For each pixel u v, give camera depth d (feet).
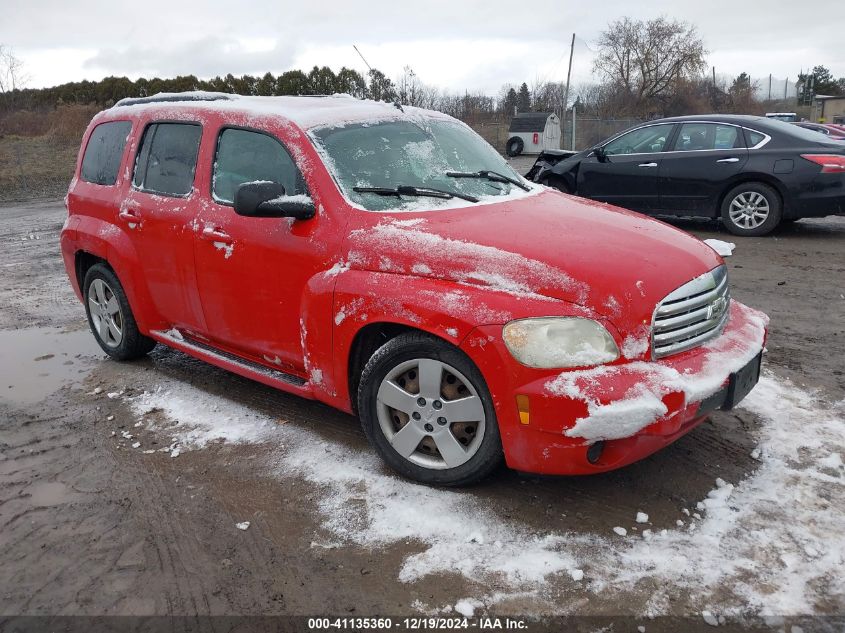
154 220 14.20
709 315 10.39
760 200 29.22
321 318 11.15
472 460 10.20
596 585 8.60
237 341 13.32
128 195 15.11
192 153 13.92
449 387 10.27
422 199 12.05
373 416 11.02
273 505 10.53
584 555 9.14
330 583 8.82
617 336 9.30
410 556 9.25
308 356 11.60
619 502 10.27
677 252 10.66
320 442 12.43
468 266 9.96
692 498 10.32
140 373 16.25
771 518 9.73
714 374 9.77
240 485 11.14
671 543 9.30
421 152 13.29
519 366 9.21
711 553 9.07
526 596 8.47
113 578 9.09
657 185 31.40
